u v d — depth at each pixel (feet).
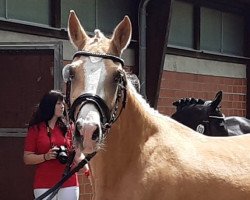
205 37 40.63
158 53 33.88
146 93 34.17
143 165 14.82
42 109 20.98
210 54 40.32
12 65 24.85
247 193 14.89
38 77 24.54
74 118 13.94
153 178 14.65
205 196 14.74
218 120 25.02
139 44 33.71
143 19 33.47
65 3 30.63
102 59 14.20
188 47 38.78
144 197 14.55
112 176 14.85
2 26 26.94
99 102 13.73
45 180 20.65
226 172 15.01
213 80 40.88
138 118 15.08
